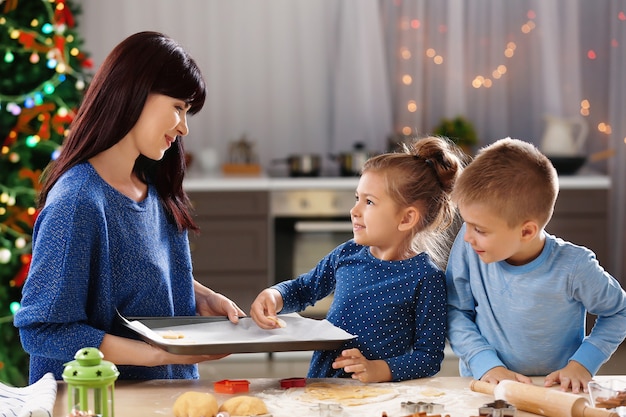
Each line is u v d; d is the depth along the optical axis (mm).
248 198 5230
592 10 5836
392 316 2104
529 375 2070
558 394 1708
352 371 1939
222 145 5824
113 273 2045
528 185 1901
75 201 1943
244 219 5234
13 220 4297
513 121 5871
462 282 2109
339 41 5758
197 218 5211
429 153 2211
